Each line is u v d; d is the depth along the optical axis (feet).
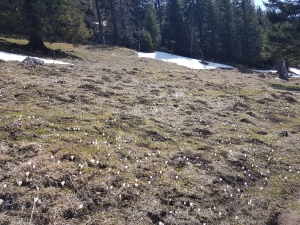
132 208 15.83
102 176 17.95
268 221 17.28
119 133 25.41
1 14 60.29
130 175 18.88
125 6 148.05
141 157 21.80
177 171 20.72
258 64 161.17
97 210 15.14
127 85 46.03
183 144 25.96
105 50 112.37
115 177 18.10
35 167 16.92
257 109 43.60
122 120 29.04
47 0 66.39
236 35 157.99
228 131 31.60
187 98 43.93
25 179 15.79
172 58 127.34
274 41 86.17
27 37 93.76
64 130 23.29
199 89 52.19
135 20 169.78
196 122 32.99
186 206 17.04
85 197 15.71
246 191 20.25
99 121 27.04
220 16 157.79
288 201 19.99
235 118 37.22
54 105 29.09
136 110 33.53
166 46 173.17
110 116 29.27
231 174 21.76
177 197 17.66
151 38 140.46
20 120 22.91
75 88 36.91
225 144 27.71
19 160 17.66
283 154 27.63
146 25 153.28
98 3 147.33
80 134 23.13
